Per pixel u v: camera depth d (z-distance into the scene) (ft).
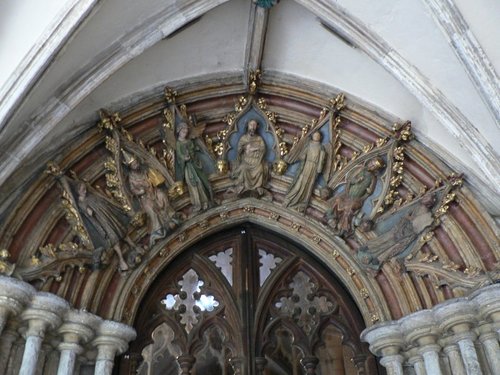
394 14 27.99
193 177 31.73
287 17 30.73
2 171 26.84
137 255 30.07
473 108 28.50
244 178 32.50
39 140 27.71
